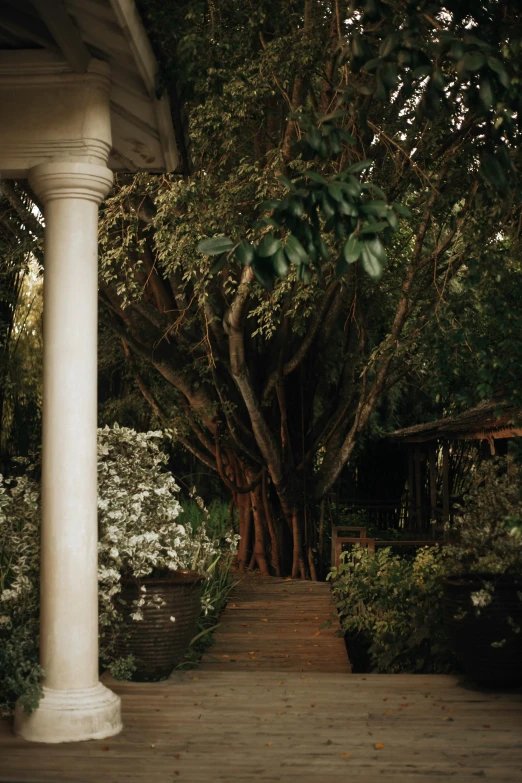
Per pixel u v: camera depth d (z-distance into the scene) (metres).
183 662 6.18
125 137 4.91
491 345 6.98
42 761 3.62
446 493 17.52
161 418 13.38
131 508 5.18
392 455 20.62
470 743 3.90
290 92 10.11
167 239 9.25
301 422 12.91
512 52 3.10
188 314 12.14
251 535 13.63
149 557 5.11
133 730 4.09
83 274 4.08
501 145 2.87
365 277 11.05
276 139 10.52
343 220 2.42
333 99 8.45
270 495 13.22
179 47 7.12
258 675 5.41
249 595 10.42
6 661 4.08
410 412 20.62
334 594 10.08
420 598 6.84
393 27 2.98
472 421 14.30
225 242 2.40
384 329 14.23
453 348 7.48
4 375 14.38
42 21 3.83
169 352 12.20
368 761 3.65
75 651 3.99
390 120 8.96
